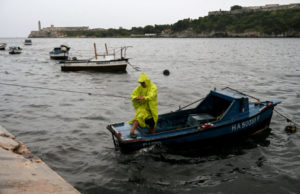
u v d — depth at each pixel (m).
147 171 6.80
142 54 53.97
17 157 4.68
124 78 23.23
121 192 5.89
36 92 16.52
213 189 6.05
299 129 9.77
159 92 16.50
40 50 70.88
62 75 24.89
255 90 16.86
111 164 7.13
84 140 8.79
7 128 9.82
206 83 19.61
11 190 3.40
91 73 26.28
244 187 6.13
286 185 6.18
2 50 66.31
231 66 30.72
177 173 6.73
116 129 7.89
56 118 11.12
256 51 58.56
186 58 43.25
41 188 3.71
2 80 21.67
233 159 7.47
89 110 12.34
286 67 29.06
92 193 5.86
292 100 13.98
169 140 7.62
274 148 8.20
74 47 87.12
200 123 8.41
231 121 8.31
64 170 6.83
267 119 9.53
